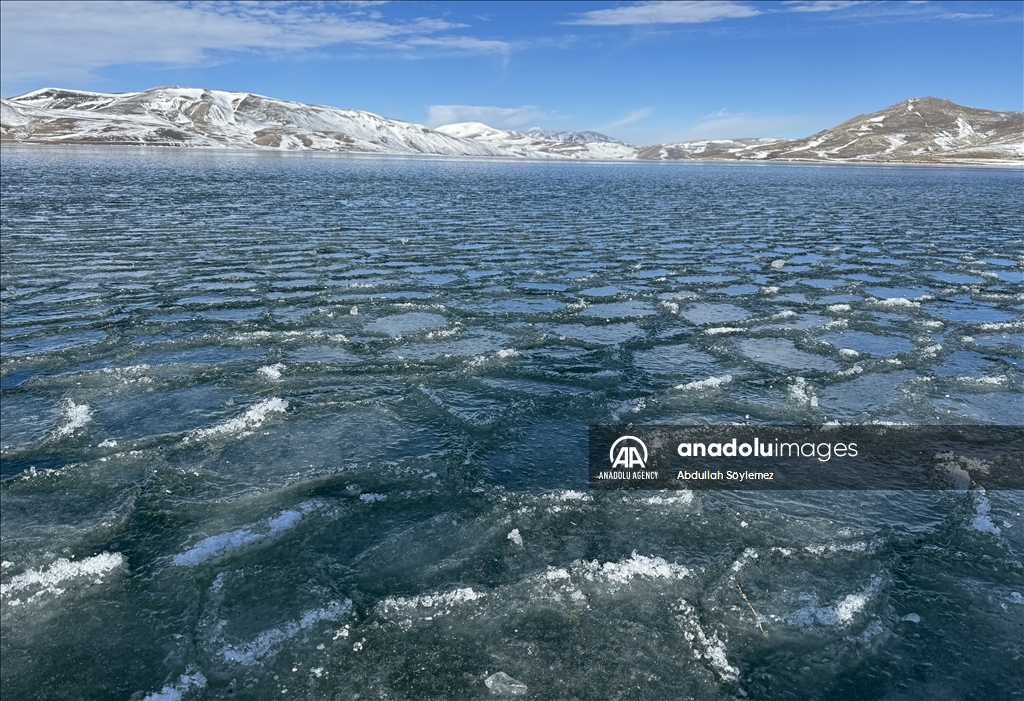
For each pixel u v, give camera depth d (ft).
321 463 18.74
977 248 61.93
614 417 22.22
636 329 33.19
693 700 10.52
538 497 16.89
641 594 13.20
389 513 16.21
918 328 33.83
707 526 15.79
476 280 44.62
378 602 12.78
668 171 292.61
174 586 13.43
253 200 98.22
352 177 167.53
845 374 26.48
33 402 23.13
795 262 53.21
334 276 45.32
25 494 16.98
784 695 10.65
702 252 57.72
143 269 46.62
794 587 13.47
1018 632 12.24
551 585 13.37
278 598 13.00
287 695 10.59
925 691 10.80
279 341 30.35
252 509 16.30
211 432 20.48
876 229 75.61
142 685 10.89
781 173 267.18
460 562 14.21
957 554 14.65
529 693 10.61
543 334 31.73
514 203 104.27
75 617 12.53
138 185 118.62
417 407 22.76
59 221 69.15
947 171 293.23
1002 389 25.13
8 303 36.47
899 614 12.71
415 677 10.96
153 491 17.04
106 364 27.07
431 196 115.14
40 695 10.69
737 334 32.30
